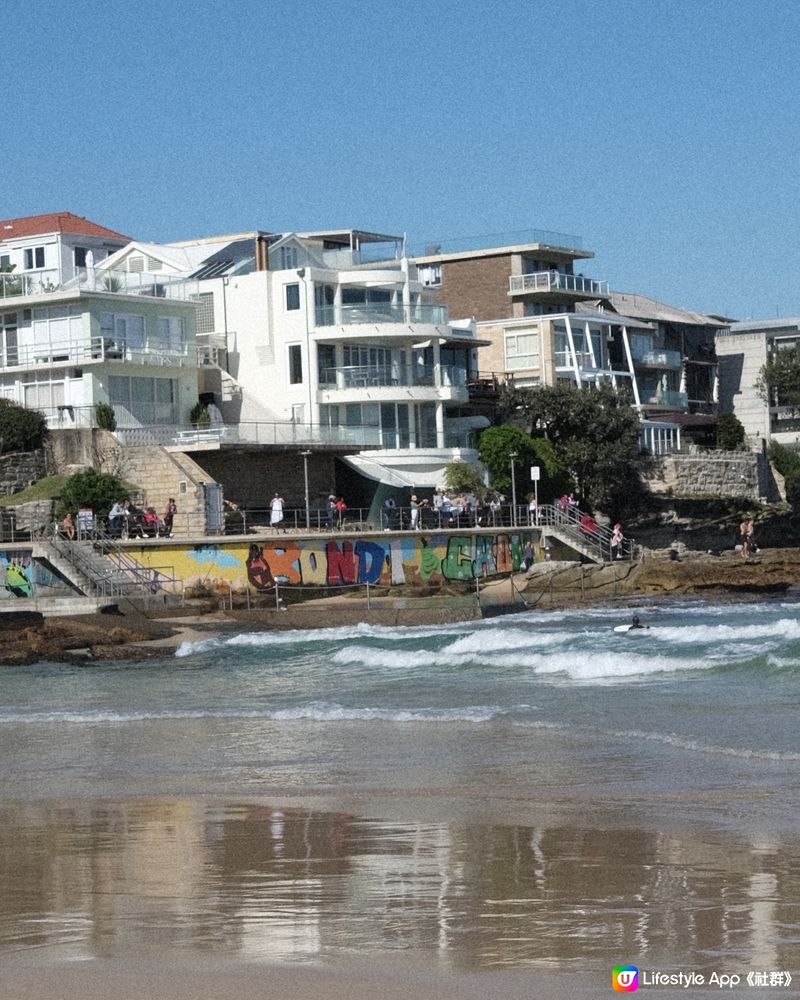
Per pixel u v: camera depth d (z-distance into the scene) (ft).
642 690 110.32
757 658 122.31
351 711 101.55
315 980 34.60
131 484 225.56
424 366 282.97
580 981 34.45
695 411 411.13
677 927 39.75
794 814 58.23
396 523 241.14
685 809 60.29
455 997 33.17
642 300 428.56
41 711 111.96
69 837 56.90
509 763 75.92
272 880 47.26
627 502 313.32
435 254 387.55
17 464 230.07
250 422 246.68
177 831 57.82
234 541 201.36
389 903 43.39
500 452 280.92
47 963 36.35
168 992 33.45
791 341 442.09
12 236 383.24
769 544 318.65
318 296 275.59
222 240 353.51
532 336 341.82
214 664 147.74
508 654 139.44
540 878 46.96
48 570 190.39
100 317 247.91
